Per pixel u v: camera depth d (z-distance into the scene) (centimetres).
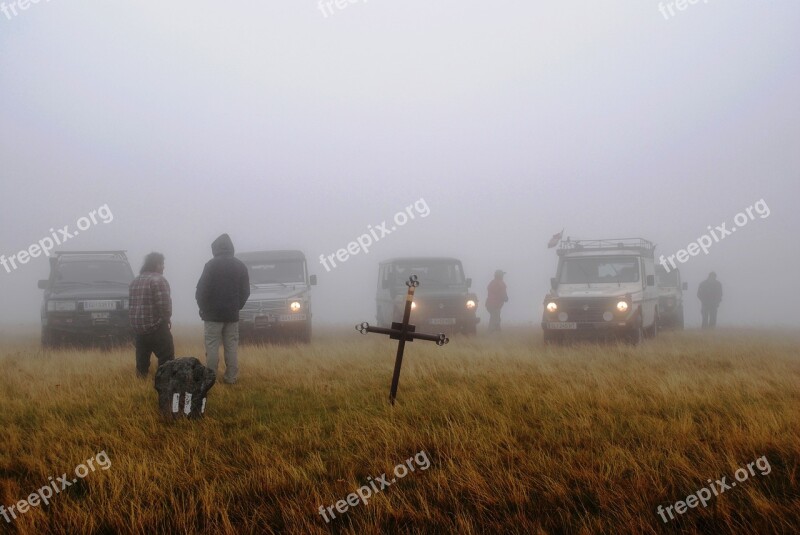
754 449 530
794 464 498
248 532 417
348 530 422
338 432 596
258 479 487
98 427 624
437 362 1066
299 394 808
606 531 412
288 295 1581
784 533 399
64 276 1609
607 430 602
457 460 522
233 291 896
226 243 910
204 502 440
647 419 623
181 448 547
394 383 710
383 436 576
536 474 494
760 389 786
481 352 1259
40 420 654
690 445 546
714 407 679
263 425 628
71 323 1442
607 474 477
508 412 663
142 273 917
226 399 764
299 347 1395
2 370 988
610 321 1521
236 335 916
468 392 746
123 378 905
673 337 1778
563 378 890
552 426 613
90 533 412
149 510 435
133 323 900
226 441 584
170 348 922
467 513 437
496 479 477
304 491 466
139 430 603
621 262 1697
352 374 955
